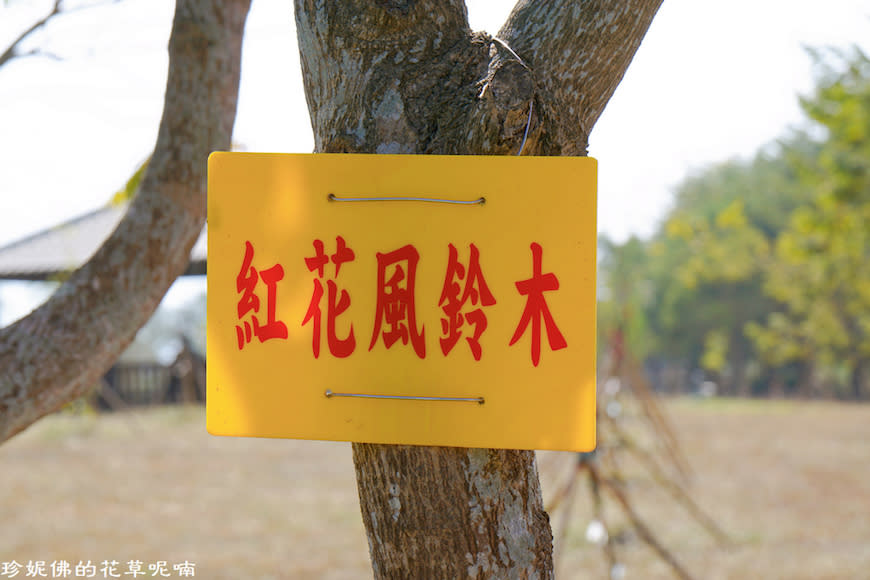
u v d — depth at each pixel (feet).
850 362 90.53
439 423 4.35
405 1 4.57
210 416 4.52
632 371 26.86
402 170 4.39
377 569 4.71
